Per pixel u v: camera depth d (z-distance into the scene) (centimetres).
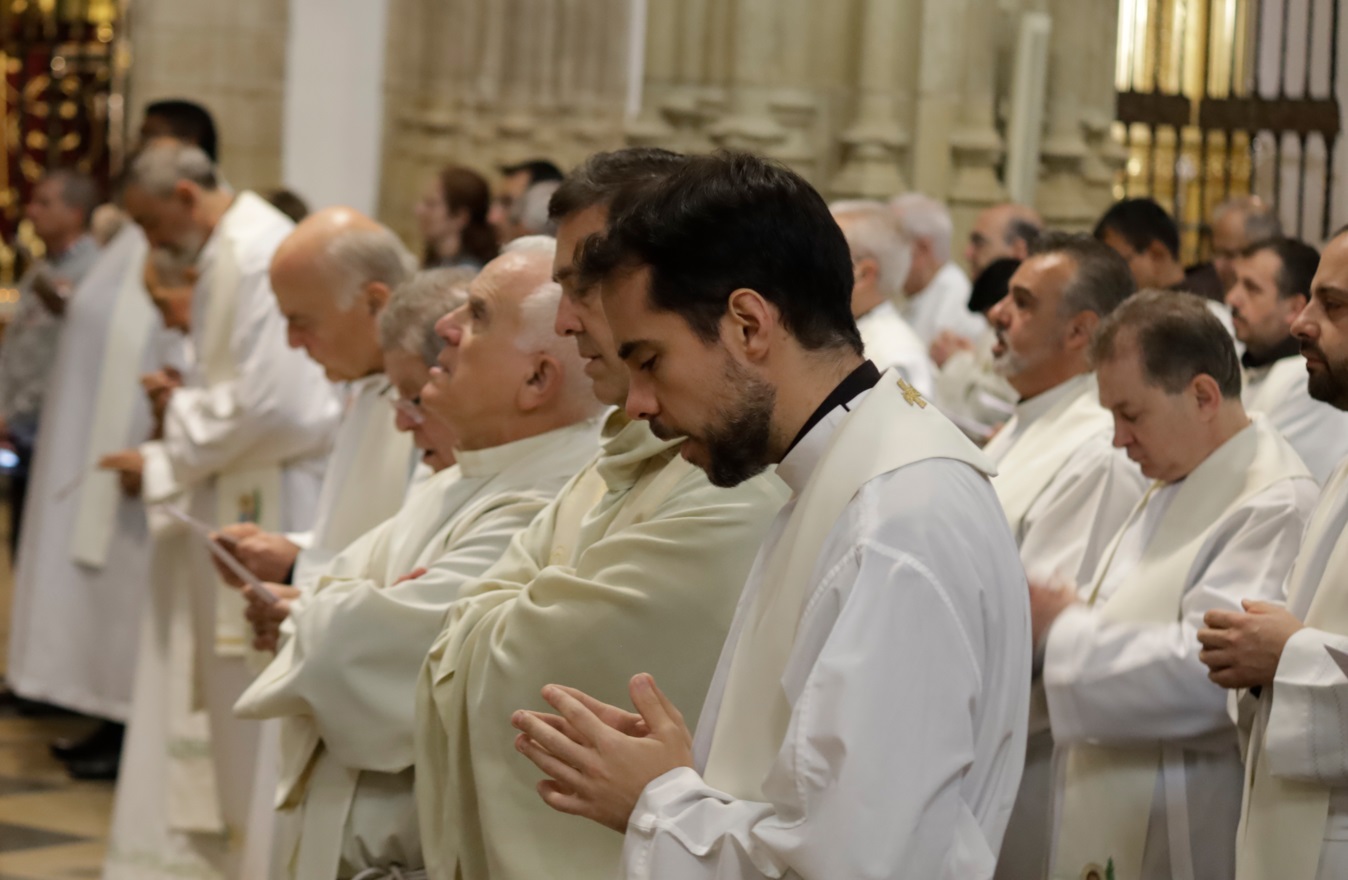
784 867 161
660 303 172
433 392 278
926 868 158
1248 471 284
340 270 350
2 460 757
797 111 758
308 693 264
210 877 452
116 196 642
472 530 275
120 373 632
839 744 157
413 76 1090
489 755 231
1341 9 1018
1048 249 354
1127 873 280
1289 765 232
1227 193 917
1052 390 354
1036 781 308
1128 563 297
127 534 621
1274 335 409
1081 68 800
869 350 471
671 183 175
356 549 305
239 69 1027
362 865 270
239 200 472
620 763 178
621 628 223
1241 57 1004
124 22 1100
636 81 1105
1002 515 176
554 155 1078
